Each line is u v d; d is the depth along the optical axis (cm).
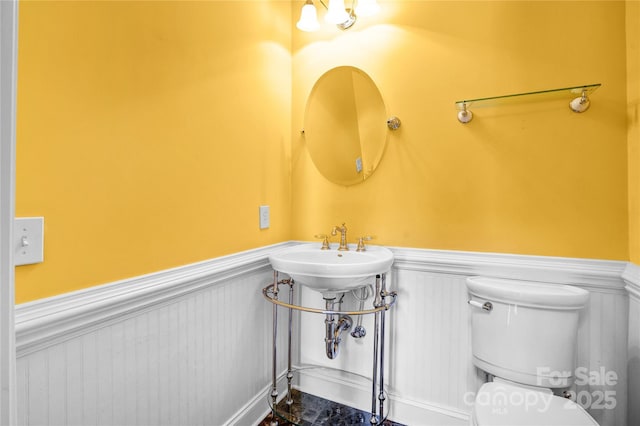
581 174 120
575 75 119
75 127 81
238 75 137
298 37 173
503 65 130
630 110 112
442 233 142
